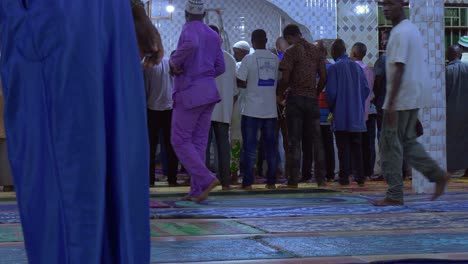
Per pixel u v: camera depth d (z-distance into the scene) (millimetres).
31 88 2084
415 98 5949
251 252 3918
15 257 3789
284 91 8742
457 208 6180
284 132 9508
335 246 4121
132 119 2176
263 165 11195
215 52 6691
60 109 2039
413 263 3523
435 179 5848
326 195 7762
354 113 9180
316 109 8914
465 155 10852
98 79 2064
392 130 6078
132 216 2148
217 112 8547
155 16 13500
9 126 2133
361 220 5371
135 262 2141
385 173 6363
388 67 5941
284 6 12281
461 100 10758
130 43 2205
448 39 13148
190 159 6715
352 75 9289
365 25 12539
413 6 7734
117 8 2178
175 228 4961
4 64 2137
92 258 2020
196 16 6621
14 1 2111
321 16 12414
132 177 2160
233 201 7039
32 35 2066
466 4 13148
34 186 2080
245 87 8648
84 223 2021
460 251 3957
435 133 7684
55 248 2047
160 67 9461
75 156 2033
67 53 2039
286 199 7258
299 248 4051
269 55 8664
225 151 8664
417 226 5020
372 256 3789
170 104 9523
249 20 13398
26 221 2084
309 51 8789
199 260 3680
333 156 10258
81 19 2062
